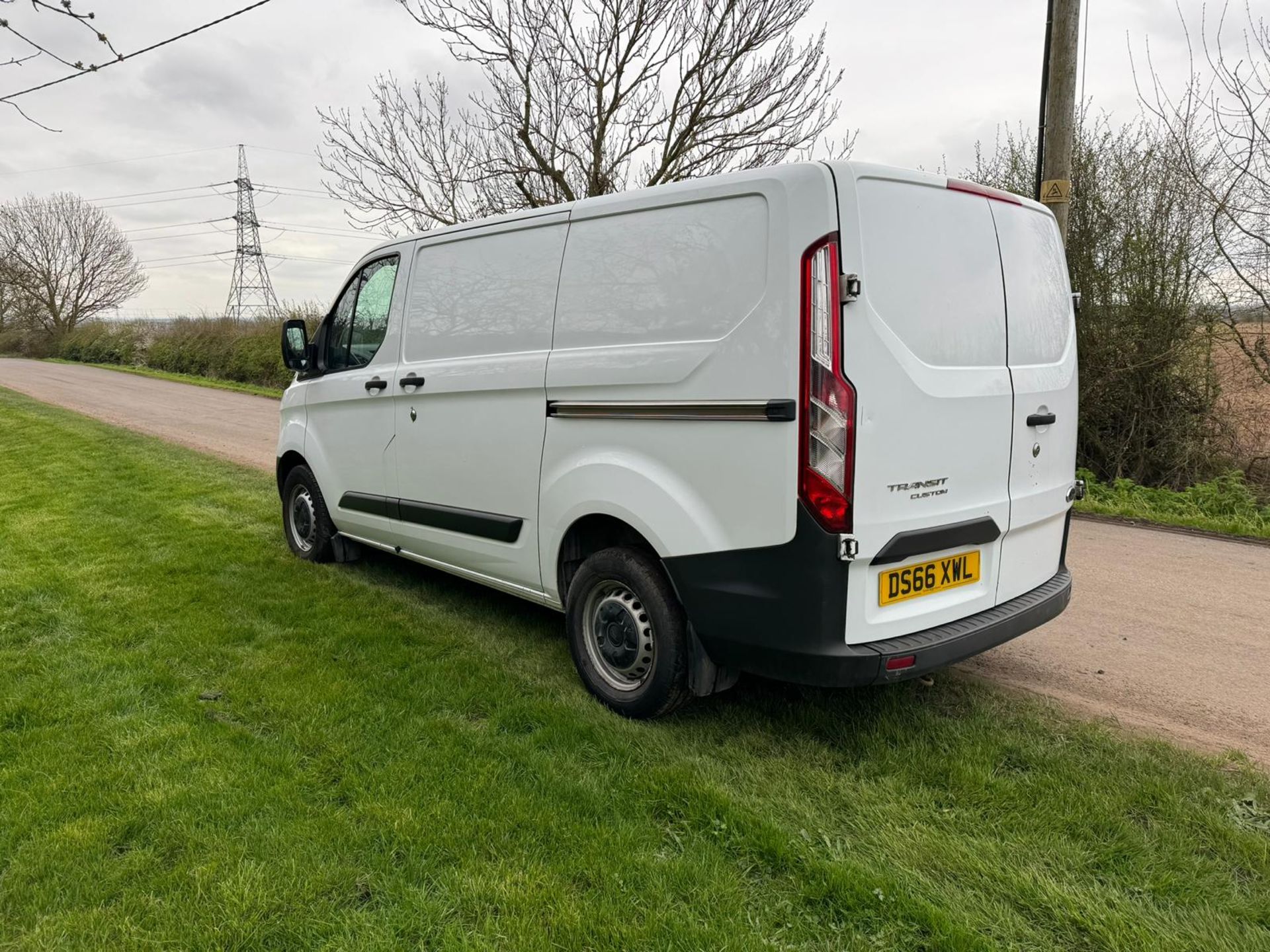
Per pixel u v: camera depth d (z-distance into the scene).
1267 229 8.85
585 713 3.44
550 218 3.72
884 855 2.51
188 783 2.83
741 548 2.91
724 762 3.05
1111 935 2.16
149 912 2.21
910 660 2.85
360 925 2.17
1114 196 9.98
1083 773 2.95
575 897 2.30
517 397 3.82
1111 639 4.46
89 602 4.77
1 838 2.51
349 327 5.16
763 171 2.87
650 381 3.16
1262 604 5.13
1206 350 9.67
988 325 3.21
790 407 2.72
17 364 38.69
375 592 5.06
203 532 6.51
